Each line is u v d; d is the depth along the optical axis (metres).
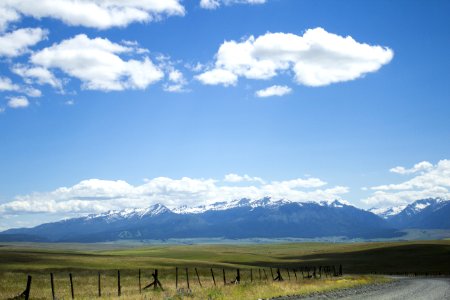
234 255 195.00
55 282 53.12
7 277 56.59
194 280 63.56
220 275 77.62
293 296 31.30
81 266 84.12
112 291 42.69
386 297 31.52
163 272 77.00
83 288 46.72
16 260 92.81
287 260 175.88
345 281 53.78
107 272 72.44
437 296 33.38
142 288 46.16
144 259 113.31
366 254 180.62
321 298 29.59
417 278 78.44
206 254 199.50
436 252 161.00
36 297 35.47
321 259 175.62
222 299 28.61
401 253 169.00
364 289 41.28
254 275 79.69
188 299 29.16
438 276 94.75
